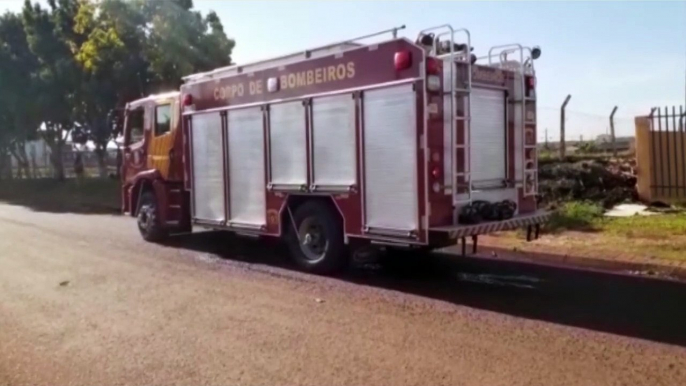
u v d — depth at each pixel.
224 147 10.15
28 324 6.50
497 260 9.50
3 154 39.00
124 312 6.88
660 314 6.40
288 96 8.91
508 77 8.31
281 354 5.35
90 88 23.41
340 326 6.14
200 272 9.04
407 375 4.80
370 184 7.81
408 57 7.28
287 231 9.23
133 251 11.10
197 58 22.48
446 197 7.38
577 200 13.62
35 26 25.89
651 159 13.90
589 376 4.70
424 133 7.16
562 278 8.17
